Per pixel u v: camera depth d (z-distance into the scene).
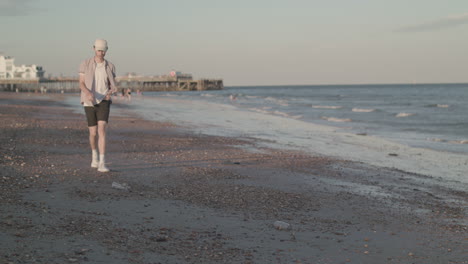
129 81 139.50
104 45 7.46
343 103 57.78
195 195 6.36
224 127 21.23
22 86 111.75
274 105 50.34
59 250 3.54
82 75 7.46
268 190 7.11
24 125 16.09
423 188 8.52
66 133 14.31
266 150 12.96
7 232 3.83
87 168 7.86
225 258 3.87
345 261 4.06
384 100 67.38
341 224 5.45
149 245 4.00
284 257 4.05
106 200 5.58
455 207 6.93
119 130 16.86
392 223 5.66
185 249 4.01
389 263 4.08
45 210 4.77
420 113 36.66
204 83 146.50
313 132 20.27
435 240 4.94
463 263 4.15
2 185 5.84
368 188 8.07
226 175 8.20
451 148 15.45
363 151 14.18
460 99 66.25
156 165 8.81
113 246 3.83
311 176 8.85
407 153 14.06
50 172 7.20
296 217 5.62
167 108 38.47
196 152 11.43
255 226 5.03
